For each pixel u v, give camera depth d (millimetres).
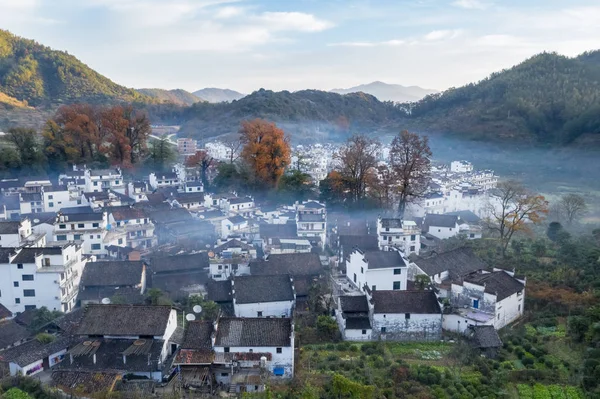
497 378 53812
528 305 74500
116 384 51438
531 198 99750
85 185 132000
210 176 156375
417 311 66875
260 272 84375
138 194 129375
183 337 58938
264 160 134375
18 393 48031
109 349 56719
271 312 74438
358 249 82562
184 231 106625
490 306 67938
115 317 59750
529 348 60938
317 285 79688
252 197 133625
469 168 195500
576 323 61594
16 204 111875
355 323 67188
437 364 59250
